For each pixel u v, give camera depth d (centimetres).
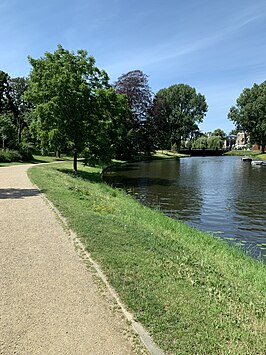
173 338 396
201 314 455
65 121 2558
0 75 5459
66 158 5038
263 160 5956
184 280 568
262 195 2119
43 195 1270
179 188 2431
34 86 2627
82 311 442
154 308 457
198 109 9194
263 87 7712
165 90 9338
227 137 14662
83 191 1516
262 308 509
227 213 1582
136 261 627
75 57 2680
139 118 5938
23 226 834
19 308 442
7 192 1342
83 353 362
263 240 1155
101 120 2722
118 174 3534
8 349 362
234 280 637
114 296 487
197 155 9150
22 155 3897
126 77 5953
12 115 5747
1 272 551
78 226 841
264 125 7156
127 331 404
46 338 383
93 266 594
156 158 7019
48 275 547
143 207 1509
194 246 875
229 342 402
